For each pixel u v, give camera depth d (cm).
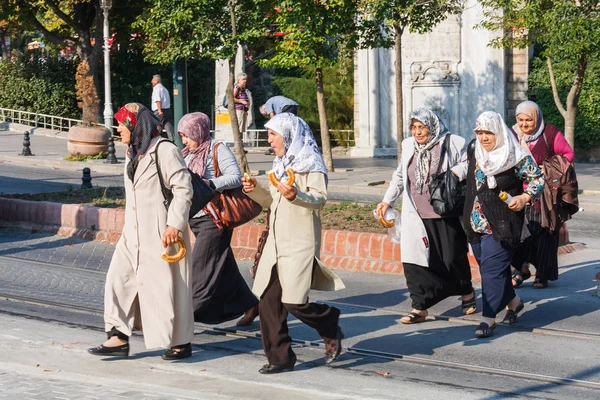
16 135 3791
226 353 885
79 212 1606
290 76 3988
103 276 1288
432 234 974
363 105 3341
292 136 789
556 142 1083
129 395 715
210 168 927
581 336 939
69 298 1139
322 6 2373
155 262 811
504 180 905
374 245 1305
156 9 2547
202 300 924
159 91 2897
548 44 2491
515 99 3256
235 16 2509
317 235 800
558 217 1100
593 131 3122
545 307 1062
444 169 957
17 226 1677
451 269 985
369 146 3350
